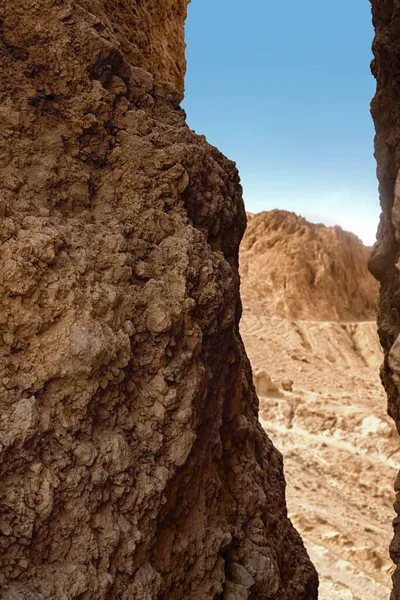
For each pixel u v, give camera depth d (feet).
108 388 9.75
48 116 11.66
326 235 127.03
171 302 10.88
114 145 12.30
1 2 11.32
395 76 16.08
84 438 9.25
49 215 10.56
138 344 10.55
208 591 11.59
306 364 79.82
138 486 9.89
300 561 18.10
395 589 14.08
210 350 12.66
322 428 51.39
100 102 11.70
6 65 11.32
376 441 47.91
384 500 42.22
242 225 16.74
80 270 9.75
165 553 10.90
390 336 16.33
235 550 13.43
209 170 13.58
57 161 11.37
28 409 8.40
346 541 36.37
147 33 18.72
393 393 16.97
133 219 11.73
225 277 13.02
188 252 11.64
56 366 8.89
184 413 10.75
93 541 8.93
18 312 8.80
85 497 8.98
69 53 11.49
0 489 8.10
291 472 46.11
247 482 14.73
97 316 9.64
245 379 17.83
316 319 107.65
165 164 12.34
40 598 7.95
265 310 108.06
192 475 11.98
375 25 17.46
